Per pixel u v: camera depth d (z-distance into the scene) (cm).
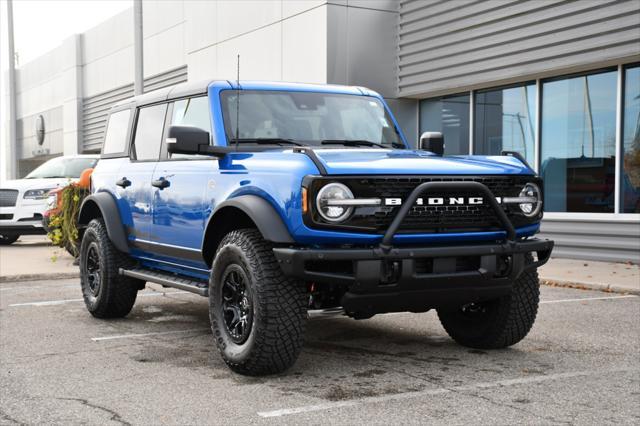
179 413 410
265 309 466
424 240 479
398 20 1509
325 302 509
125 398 441
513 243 501
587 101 1213
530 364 523
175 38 2364
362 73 1478
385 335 631
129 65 2728
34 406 427
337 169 456
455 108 1457
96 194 718
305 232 454
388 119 636
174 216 591
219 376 492
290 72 1559
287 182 465
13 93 2383
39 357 552
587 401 429
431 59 1432
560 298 856
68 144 3300
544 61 1213
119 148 718
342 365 519
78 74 3178
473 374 493
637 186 1140
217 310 511
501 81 1324
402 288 471
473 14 1329
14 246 1622
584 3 1134
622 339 613
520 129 1322
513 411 409
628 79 1146
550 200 1278
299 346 475
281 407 419
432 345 589
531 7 1220
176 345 595
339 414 405
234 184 515
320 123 594
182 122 614
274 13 1602
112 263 693
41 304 815
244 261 479
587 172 1216
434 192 478
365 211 461
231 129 560
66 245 1200
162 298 866
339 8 1453
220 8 1811
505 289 512
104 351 573
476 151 1410
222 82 588
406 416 401
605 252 1184
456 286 488
